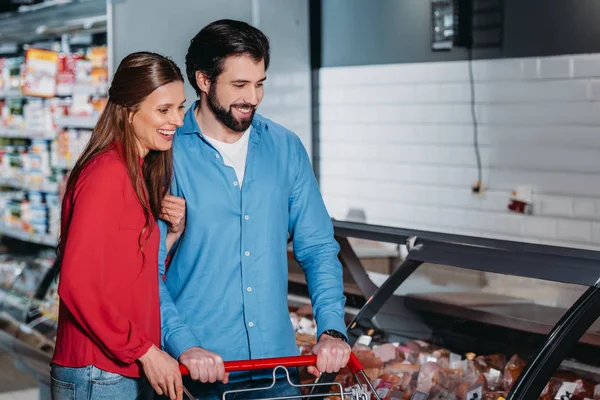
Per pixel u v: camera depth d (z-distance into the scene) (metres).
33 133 7.37
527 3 4.53
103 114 2.71
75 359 2.69
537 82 4.53
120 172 2.63
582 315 2.94
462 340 3.39
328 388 3.36
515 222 4.70
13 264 7.16
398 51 5.21
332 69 5.62
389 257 4.53
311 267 3.14
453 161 4.99
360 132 5.51
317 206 3.19
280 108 5.64
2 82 7.65
